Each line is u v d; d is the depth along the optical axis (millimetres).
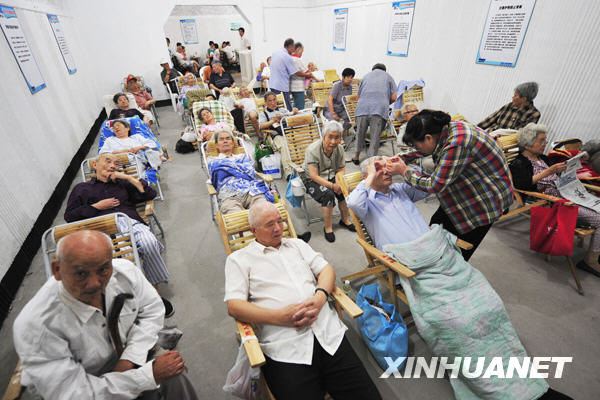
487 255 2773
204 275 2598
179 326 2117
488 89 4309
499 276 2525
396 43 6059
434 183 1695
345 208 3127
